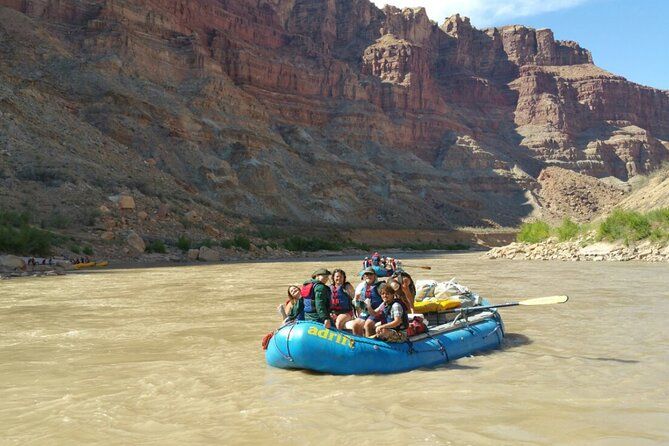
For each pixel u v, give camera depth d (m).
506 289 22.02
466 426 6.19
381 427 6.19
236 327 13.62
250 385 8.14
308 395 7.54
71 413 6.95
